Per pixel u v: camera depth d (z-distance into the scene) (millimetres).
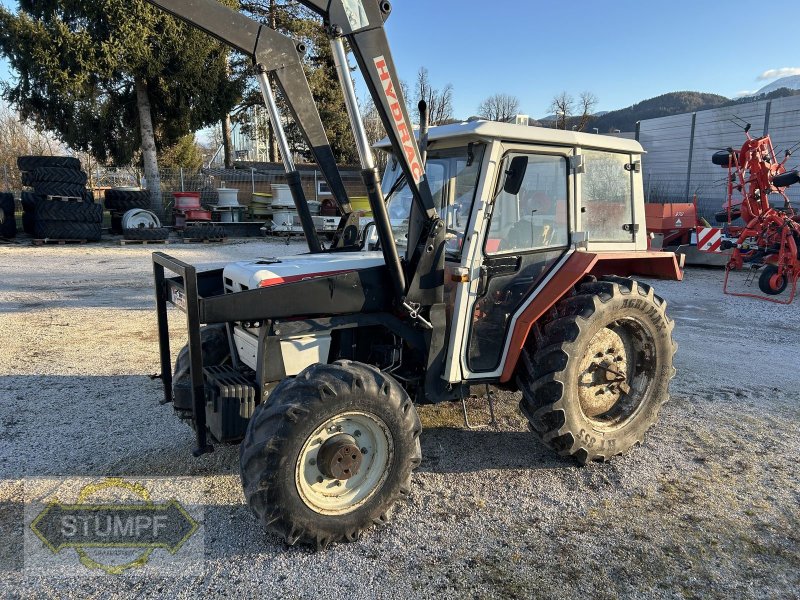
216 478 3445
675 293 9539
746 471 3617
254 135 27969
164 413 4363
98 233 16047
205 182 23594
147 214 16984
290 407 2611
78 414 4332
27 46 16156
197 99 18969
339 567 2662
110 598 2453
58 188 15234
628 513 3145
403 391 2953
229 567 2658
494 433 4133
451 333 3328
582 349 3436
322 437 2738
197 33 17688
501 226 3398
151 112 19984
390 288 3221
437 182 3549
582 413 3582
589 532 2963
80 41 16344
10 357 5715
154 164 19266
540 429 3512
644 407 3822
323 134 3918
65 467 3551
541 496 3309
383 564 2689
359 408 2754
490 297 3426
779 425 4316
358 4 2793
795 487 3428
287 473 2607
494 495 3314
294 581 2566
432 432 4129
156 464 3602
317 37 22375
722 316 7941
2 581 2551
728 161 10266
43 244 15281
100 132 19125
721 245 10594
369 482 2881
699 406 4676
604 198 3854
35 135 34938
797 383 5250
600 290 3582
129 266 11844
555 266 3637
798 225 9148
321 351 3217
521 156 3293
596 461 3689
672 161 22484
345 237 4074
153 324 7102
